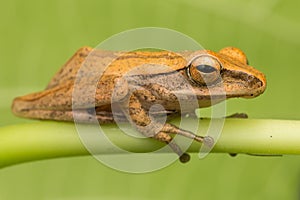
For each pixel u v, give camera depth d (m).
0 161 0.27
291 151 0.27
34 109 0.30
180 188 0.35
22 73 0.35
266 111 0.35
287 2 0.36
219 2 0.36
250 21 0.36
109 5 0.36
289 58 0.36
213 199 0.35
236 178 0.35
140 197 0.35
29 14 0.36
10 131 0.27
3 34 0.36
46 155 0.27
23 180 0.35
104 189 0.35
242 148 0.27
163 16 0.36
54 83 0.31
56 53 0.36
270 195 0.35
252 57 0.36
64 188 0.35
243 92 0.30
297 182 0.35
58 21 0.36
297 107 0.35
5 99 0.35
